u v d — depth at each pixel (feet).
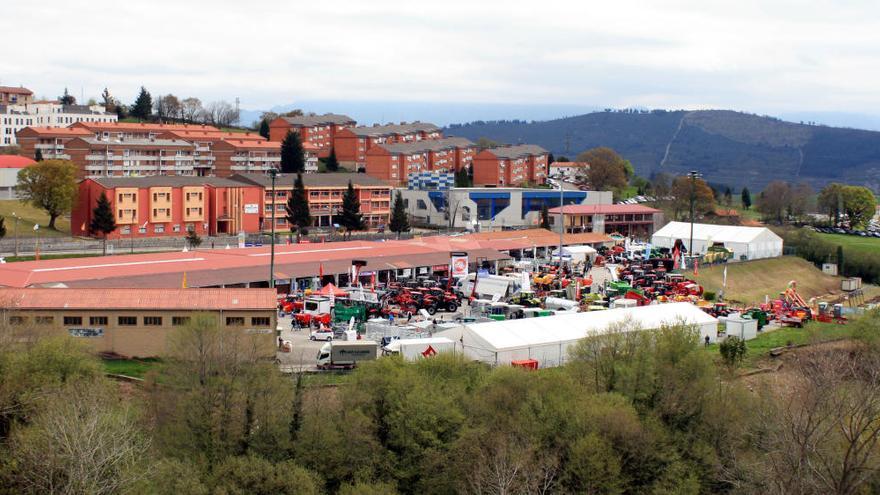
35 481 219.61
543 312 428.15
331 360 324.80
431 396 262.47
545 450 255.91
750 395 299.58
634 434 261.44
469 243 631.56
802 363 367.25
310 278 500.33
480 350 344.28
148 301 337.72
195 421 247.70
